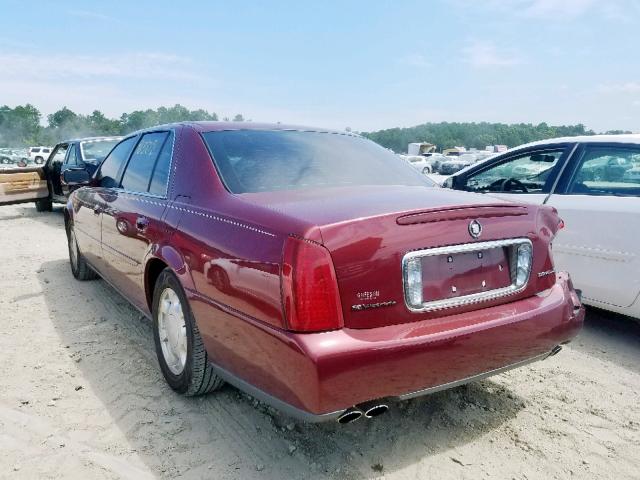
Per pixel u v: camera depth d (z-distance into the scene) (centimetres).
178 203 284
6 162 5153
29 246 747
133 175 370
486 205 231
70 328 398
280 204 227
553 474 235
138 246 320
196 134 306
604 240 389
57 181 1057
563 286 268
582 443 259
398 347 197
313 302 191
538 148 463
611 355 372
